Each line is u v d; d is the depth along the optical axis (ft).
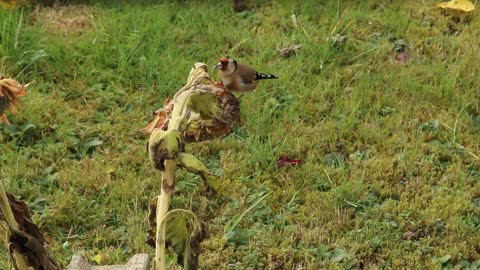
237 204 20.17
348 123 23.38
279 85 25.11
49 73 25.44
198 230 8.17
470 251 18.75
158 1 30.17
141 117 23.89
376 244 18.75
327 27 28.76
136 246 18.56
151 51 26.45
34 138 22.76
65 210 19.81
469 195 20.75
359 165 21.94
